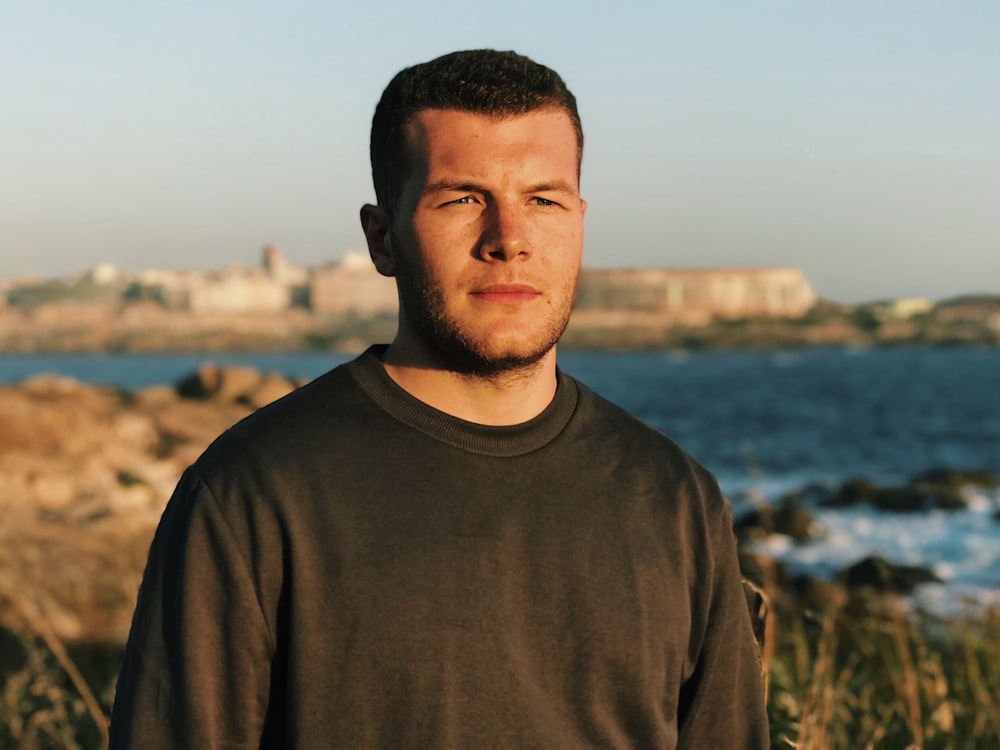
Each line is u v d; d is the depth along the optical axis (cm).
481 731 161
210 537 162
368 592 159
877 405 6262
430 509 165
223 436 173
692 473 191
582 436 180
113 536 891
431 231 170
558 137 175
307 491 163
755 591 240
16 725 450
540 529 170
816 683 336
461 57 175
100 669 611
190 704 158
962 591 1161
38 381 1631
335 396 173
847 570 1138
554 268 172
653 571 177
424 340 174
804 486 2350
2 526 859
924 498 1923
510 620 165
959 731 403
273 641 162
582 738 170
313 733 157
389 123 178
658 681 177
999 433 4319
